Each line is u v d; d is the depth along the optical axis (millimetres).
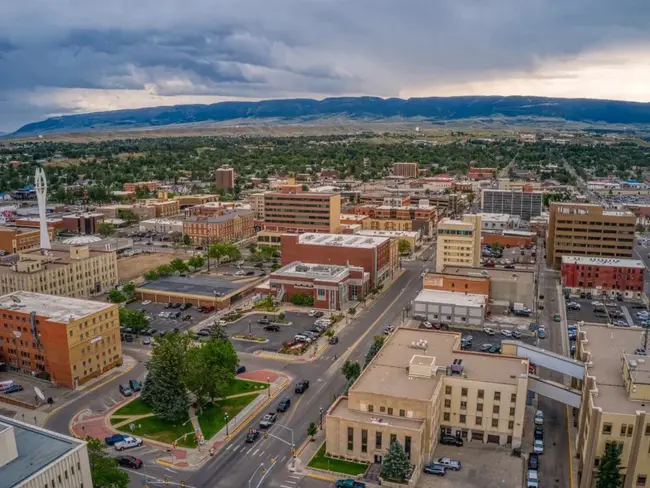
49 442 92312
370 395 122312
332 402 145125
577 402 128500
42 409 143375
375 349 159500
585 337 145875
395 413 120875
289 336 192000
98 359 163500
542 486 111438
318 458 121500
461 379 127438
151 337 191625
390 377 130750
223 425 134625
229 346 156750
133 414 140625
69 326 153500
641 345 142625
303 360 171500
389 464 110500
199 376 138250
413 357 135375
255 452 123625
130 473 115938
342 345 182875
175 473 116250
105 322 165500
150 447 125875
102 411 142250
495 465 118875
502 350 145625
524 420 136750
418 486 111812
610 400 111188
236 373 161500
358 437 119312
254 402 145250
